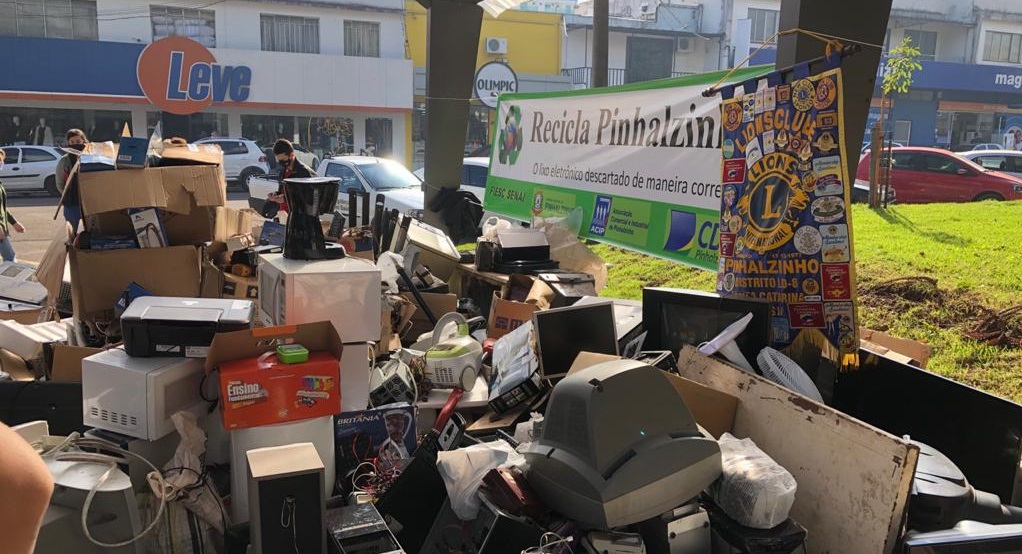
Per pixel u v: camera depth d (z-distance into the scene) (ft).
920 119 95.25
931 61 94.17
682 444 7.55
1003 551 7.20
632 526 7.93
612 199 18.99
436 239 20.44
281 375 8.58
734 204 12.17
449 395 11.39
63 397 10.05
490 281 18.06
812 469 8.32
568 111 20.97
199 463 8.69
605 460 7.29
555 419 7.78
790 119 10.91
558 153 21.48
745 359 10.48
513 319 14.53
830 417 8.15
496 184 25.00
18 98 67.10
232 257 14.71
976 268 20.85
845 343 10.50
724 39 95.45
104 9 69.56
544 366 10.79
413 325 15.99
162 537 8.25
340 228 16.28
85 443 8.54
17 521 3.87
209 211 14.64
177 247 13.69
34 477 3.95
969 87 93.91
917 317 17.99
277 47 75.56
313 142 78.07
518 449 9.04
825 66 10.52
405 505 8.86
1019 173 46.26
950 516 7.82
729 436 8.93
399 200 33.01
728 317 11.00
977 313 17.46
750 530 7.71
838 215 10.39
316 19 76.13
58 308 15.61
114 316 13.26
